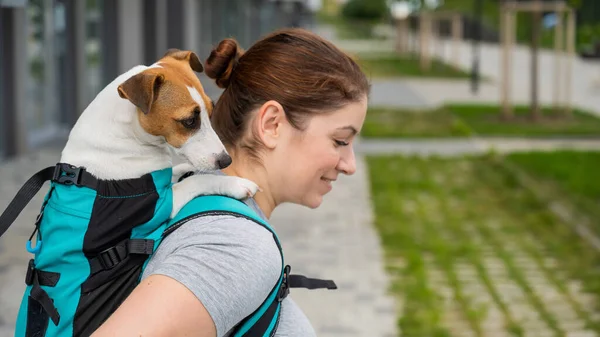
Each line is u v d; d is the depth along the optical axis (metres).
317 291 5.91
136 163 1.77
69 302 1.60
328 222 8.02
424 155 12.59
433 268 6.66
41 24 11.73
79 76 12.38
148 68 2.01
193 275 1.47
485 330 5.30
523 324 5.42
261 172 1.87
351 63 1.84
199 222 1.59
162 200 1.68
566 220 8.34
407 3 38.81
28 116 11.42
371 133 14.65
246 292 1.51
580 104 20.14
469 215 8.59
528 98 20.91
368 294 5.89
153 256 1.61
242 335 1.59
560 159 12.11
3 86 10.48
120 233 1.63
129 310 1.43
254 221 1.62
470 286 6.21
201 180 1.76
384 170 11.12
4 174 9.62
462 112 17.84
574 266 6.76
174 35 17.86
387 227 7.86
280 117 1.82
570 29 16.77
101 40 13.14
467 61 34.50
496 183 10.33
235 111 1.88
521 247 7.37
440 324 5.38
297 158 1.84
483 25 48.62
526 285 6.25
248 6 30.34
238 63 1.89
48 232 1.65
